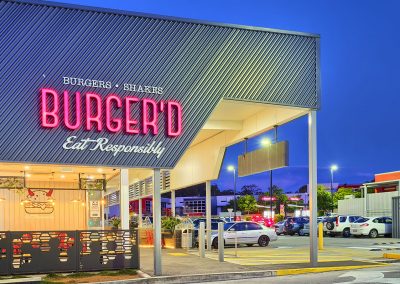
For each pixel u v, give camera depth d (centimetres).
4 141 1261
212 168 2392
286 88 1527
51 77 1311
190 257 1889
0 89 1268
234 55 1484
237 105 1794
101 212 1977
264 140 2159
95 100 1348
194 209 9619
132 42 1395
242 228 2514
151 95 1401
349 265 1534
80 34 1348
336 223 3462
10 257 1355
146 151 1388
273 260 1736
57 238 1400
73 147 1320
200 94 1442
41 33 1313
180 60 1435
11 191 1912
